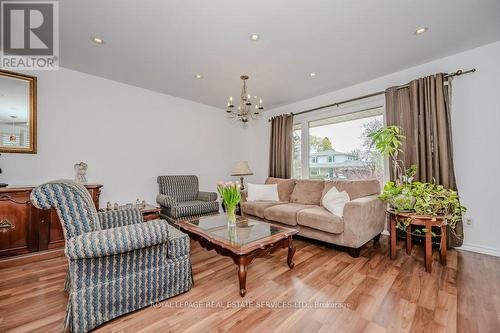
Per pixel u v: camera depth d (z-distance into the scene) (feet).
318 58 8.33
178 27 6.46
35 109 8.33
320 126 12.54
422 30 6.70
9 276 6.13
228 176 15.16
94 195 8.41
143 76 9.87
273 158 14.12
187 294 5.27
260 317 4.41
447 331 3.93
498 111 7.33
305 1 5.49
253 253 5.48
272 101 13.37
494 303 4.72
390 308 4.63
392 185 7.55
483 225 7.58
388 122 9.42
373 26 6.48
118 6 5.60
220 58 8.29
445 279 5.79
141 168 11.18
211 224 7.48
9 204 7.00
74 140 9.23
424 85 8.44
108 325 4.21
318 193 10.78
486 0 5.49
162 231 4.71
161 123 11.94
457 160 8.06
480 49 7.66
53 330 4.06
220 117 14.78
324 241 8.11
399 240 9.09
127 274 4.52
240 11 5.82
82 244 3.95
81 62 8.59
